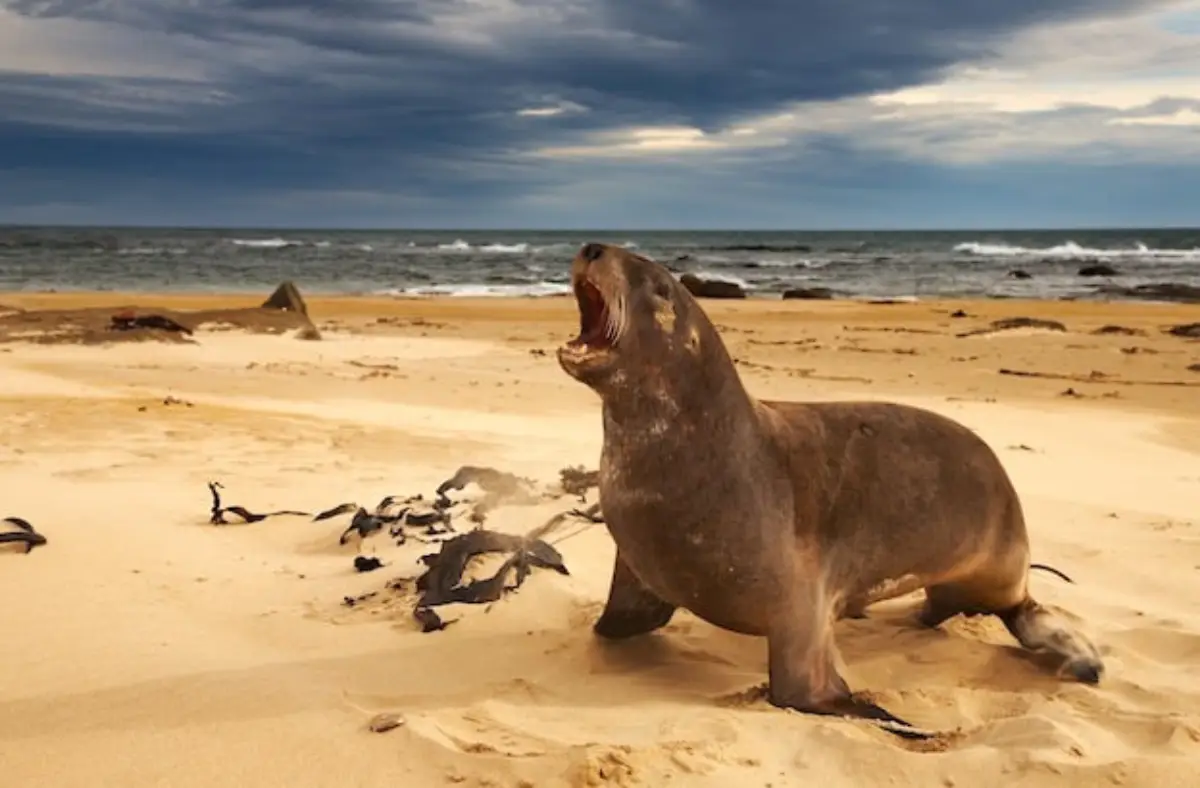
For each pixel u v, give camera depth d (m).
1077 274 35.34
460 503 4.78
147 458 5.68
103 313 12.55
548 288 29.34
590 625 3.39
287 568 3.94
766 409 3.06
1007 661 3.25
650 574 2.95
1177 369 11.60
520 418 7.63
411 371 10.27
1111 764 2.37
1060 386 10.20
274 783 2.25
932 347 13.53
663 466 2.82
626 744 2.41
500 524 4.48
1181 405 9.18
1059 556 4.36
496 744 2.43
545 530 4.32
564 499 4.84
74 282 29.02
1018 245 62.69
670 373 2.80
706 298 24.53
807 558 2.91
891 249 59.44
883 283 31.94
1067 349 13.28
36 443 5.95
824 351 13.02
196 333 12.42
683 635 3.38
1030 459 6.56
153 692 2.73
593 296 2.83
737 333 15.49
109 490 4.94
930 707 2.87
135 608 3.41
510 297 24.47
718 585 2.86
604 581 3.83
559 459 5.89
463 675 2.96
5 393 7.74
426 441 6.39
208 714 2.59
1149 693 2.96
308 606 3.51
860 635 3.49
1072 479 5.99
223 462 5.64
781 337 14.91
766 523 2.84
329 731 2.49
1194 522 4.93
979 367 11.52
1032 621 3.38
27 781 2.25
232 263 38.81
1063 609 3.67
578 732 2.53
